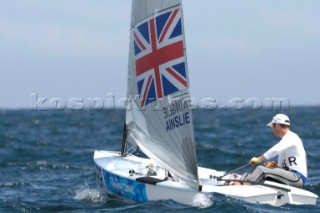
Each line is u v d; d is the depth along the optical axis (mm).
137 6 45438
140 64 45656
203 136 117688
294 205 42781
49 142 105250
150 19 44125
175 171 43406
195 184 41906
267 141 107250
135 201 45688
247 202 42219
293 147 45406
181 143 42094
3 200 49844
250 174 45312
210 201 41625
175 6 42375
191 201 42312
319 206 42750
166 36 42969
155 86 44125
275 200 42812
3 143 100375
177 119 42281
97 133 130875
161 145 44219
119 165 49562
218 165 75875
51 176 65750
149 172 47156
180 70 41938
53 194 53281
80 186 57906
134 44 46438
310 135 124750
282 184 44375
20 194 53469
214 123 171625
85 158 81938
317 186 55656
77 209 44688
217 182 46969
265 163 46406
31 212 44719
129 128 48812
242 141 107312
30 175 66375
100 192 50750
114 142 107688
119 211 42125
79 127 155000
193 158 41438
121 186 46750
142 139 46500
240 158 81062
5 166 73312
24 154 85125
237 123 170500
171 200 43188
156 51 43812
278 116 46156
